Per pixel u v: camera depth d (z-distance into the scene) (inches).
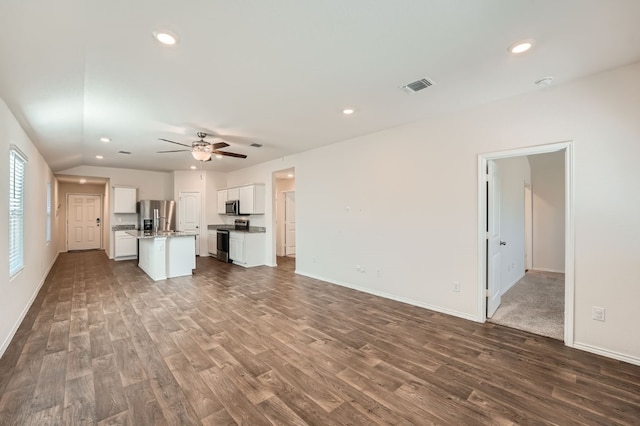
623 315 100.7
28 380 88.6
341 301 167.0
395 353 106.0
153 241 221.3
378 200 177.2
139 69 97.3
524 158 233.5
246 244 270.8
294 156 243.1
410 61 94.4
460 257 141.5
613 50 88.6
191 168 318.3
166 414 74.0
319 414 74.4
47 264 240.7
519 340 116.6
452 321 136.6
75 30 74.3
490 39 82.4
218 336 120.3
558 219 249.4
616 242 101.8
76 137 178.7
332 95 121.1
